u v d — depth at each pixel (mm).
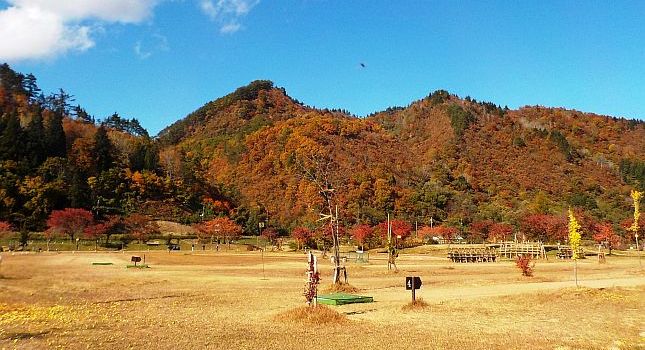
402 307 19484
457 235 115500
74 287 27828
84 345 12625
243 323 16094
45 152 133500
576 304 20266
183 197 143500
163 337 13711
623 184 182375
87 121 196250
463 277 36625
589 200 149250
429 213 144000
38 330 14570
